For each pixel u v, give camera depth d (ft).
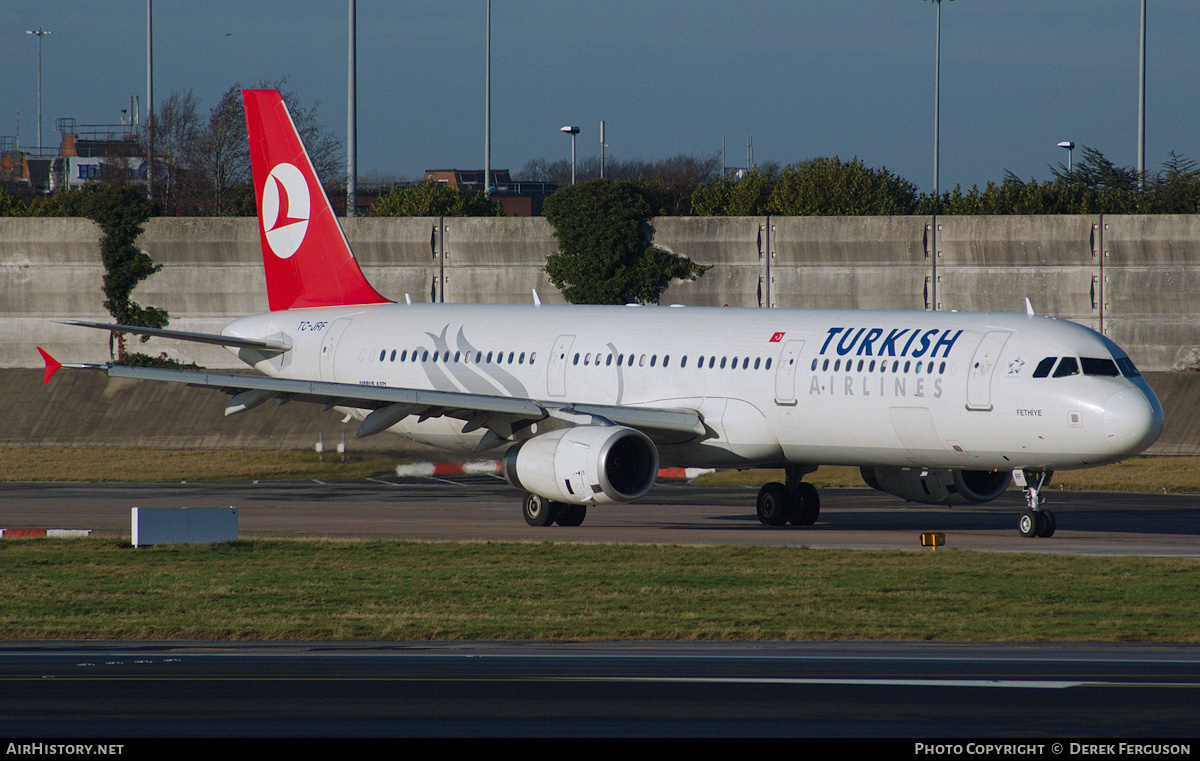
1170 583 277.23
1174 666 193.57
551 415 390.01
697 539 367.45
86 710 163.43
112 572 299.79
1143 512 452.76
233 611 247.91
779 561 312.50
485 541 354.33
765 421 383.65
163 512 350.43
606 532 389.80
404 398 387.75
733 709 164.25
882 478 411.75
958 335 358.43
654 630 224.94
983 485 405.18
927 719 159.12
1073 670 189.98
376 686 178.09
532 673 187.62
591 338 421.59
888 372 361.10
